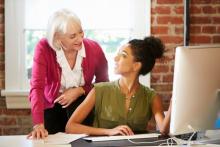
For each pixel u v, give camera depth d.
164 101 3.11
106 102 2.05
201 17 3.10
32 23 3.08
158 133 1.98
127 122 2.04
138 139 1.84
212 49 1.70
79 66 2.32
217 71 1.72
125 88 2.05
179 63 1.66
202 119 1.73
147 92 2.11
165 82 3.12
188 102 1.68
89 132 1.96
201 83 1.68
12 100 3.06
